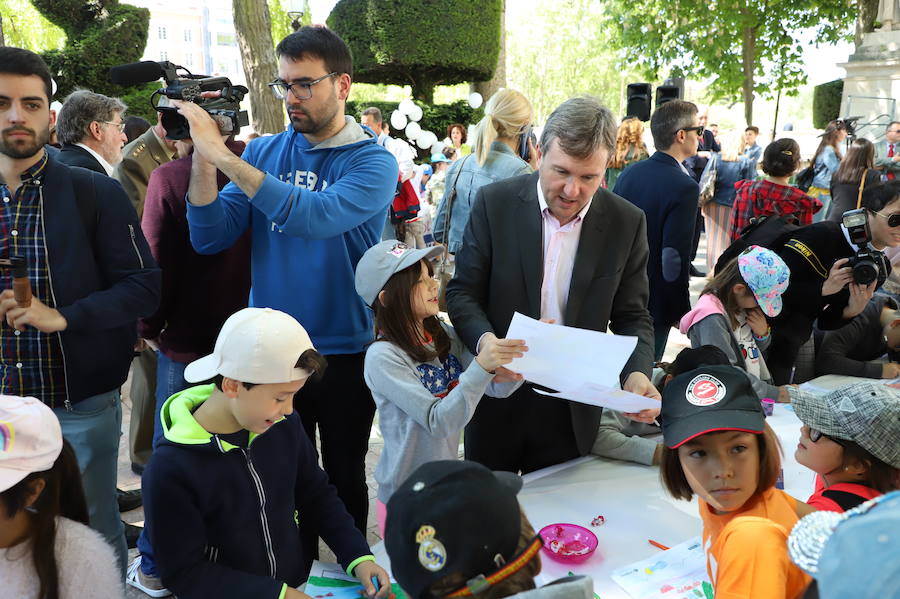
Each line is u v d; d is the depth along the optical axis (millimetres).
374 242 2531
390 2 11781
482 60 12461
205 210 2293
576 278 2199
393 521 966
